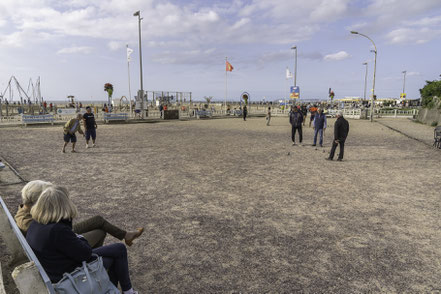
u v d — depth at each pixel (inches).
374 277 134.6
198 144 568.7
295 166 374.0
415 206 229.8
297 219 202.4
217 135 732.7
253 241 169.9
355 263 146.8
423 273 138.3
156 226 190.1
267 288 126.3
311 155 455.2
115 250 99.1
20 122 1030.4
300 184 290.2
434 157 439.8
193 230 184.2
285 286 127.7
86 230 112.1
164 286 127.5
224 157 434.3
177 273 137.6
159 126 1003.9
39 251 84.9
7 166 347.6
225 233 180.2
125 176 317.7
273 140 639.1
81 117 464.4
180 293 122.7
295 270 140.4
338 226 191.3
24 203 100.3
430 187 281.6
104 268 88.2
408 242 169.9
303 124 1064.2
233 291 124.2
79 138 646.5
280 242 168.7
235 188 275.3
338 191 267.7
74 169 346.9
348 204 233.3
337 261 148.6
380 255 154.9
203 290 124.9
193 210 218.7
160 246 163.5
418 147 541.0
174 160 409.1
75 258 86.1
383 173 337.7
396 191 268.4
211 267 142.7
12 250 135.5
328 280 132.2
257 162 398.0
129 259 149.9
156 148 515.5
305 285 128.5
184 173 333.4
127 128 917.2
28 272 72.4
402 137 697.0
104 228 115.9
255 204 232.1
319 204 232.8
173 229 185.6
